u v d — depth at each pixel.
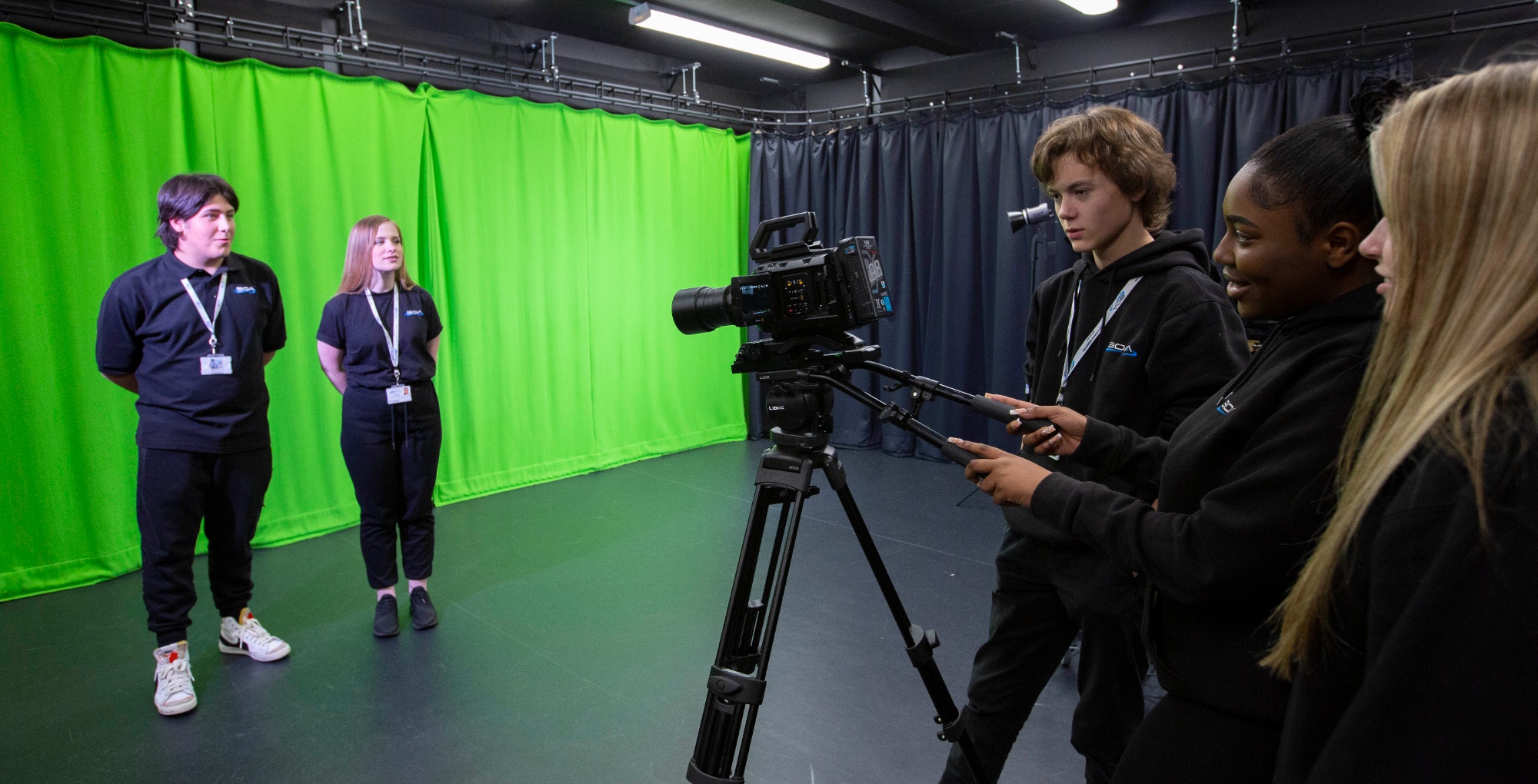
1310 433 0.75
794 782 2.09
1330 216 0.78
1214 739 0.85
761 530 1.38
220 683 2.59
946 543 3.84
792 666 2.69
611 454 5.25
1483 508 0.45
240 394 2.57
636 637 2.90
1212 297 1.32
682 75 5.67
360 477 2.87
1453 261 0.51
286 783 2.09
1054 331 1.58
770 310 1.37
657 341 5.53
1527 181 0.47
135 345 2.53
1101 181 1.38
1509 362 0.47
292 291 3.82
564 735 2.30
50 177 3.17
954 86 5.68
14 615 3.05
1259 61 4.33
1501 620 0.44
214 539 2.68
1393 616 0.50
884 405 1.27
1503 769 0.45
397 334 2.89
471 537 3.94
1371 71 3.92
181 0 3.52
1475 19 3.81
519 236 4.72
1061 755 2.20
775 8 4.75
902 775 2.12
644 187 5.33
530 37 5.00
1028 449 1.55
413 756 2.21
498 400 4.68
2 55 3.04
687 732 2.32
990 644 1.55
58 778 2.11
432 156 4.34
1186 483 0.89
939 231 5.39
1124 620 1.32
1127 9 4.79
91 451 3.32
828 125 6.32
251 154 3.68
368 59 4.06
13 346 3.13
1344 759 0.50
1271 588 0.78
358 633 2.93
